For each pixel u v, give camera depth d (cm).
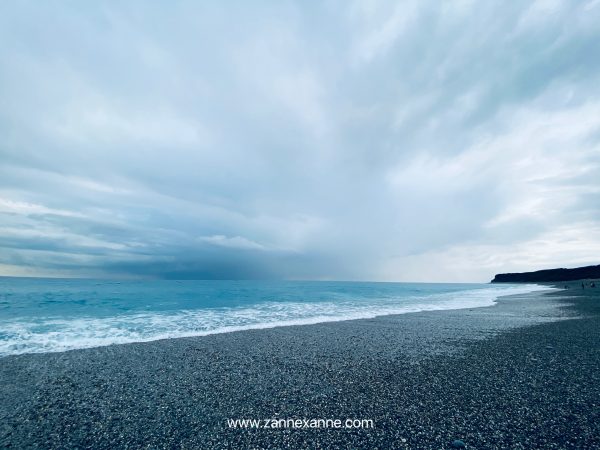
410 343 1143
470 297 3969
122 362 887
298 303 2836
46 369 819
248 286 5797
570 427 496
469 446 442
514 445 443
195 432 493
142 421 532
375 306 2652
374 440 464
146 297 2886
